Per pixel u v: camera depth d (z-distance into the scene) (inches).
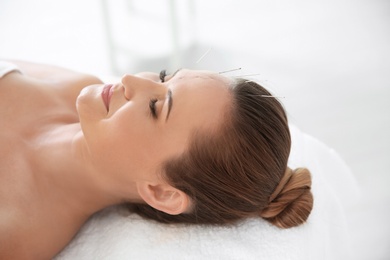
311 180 46.8
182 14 116.8
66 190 46.9
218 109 41.0
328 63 102.3
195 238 44.8
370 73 100.0
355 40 109.0
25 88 51.3
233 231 45.2
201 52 104.1
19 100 50.4
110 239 46.0
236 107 41.3
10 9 111.3
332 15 117.2
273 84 95.7
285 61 102.4
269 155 41.9
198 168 41.7
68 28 108.2
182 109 41.2
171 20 93.0
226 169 41.6
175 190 43.3
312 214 46.9
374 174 80.7
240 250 43.9
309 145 56.0
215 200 43.3
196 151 41.1
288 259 43.9
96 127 43.1
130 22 112.0
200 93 41.4
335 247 50.8
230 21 115.0
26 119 49.6
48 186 46.8
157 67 99.3
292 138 54.1
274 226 45.4
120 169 43.5
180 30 110.2
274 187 43.8
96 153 43.4
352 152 84.0
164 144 41.5
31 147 48.0
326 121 89.3
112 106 43.3
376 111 91.7
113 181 45.0
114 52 98.1
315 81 97.4
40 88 52.3
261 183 42.5
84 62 99.4
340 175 57.2
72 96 54.3
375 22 114.7
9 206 44.8
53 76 56.3
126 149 42.3
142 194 44.3
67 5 115.2
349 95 94.7
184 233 45.1
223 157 41.2
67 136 47.6
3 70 50.8
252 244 44.3
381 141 86.3
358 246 71.3
